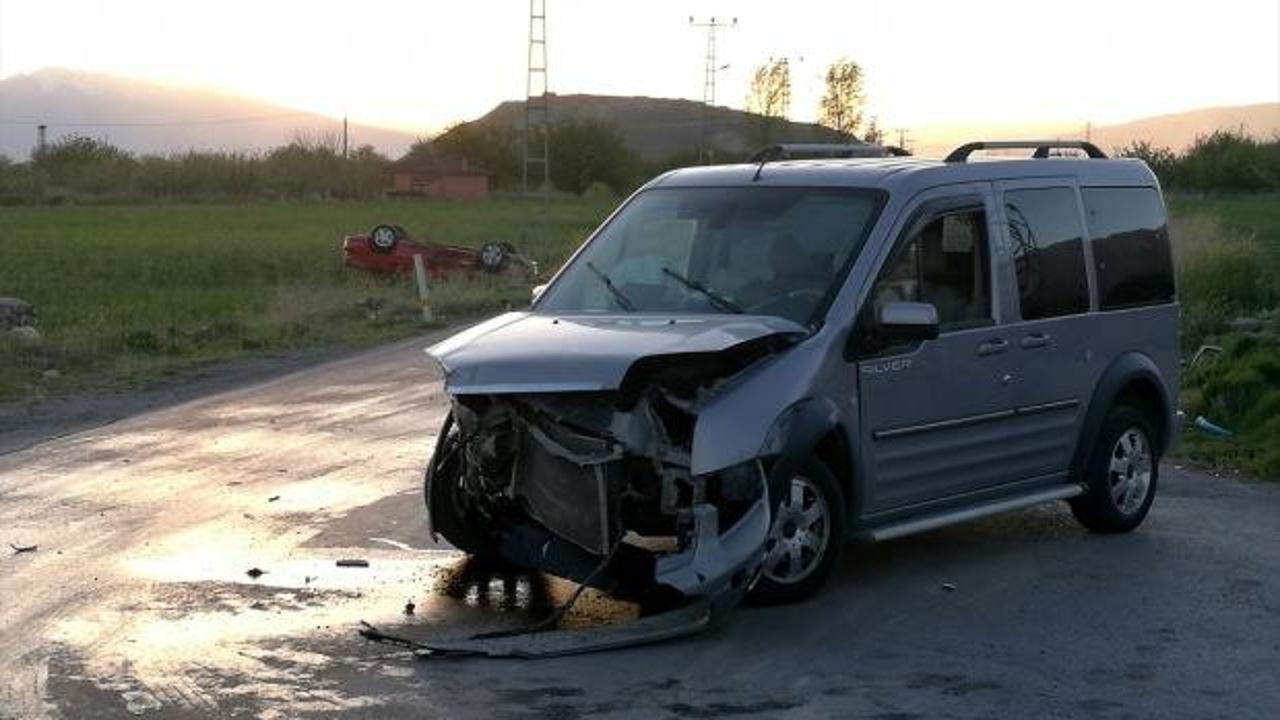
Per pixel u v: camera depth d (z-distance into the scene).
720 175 8.90
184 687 6.46
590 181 103.94
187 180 90.00
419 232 53.00
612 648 7.06
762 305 7.99
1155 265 10.06
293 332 21.95
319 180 96.06
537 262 37.94
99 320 22.81
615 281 8.45
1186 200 72.81
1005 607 7.97
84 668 6.70
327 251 40.78
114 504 10.12
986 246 8.77
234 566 8.52
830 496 7.77
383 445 12.60
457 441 8.29
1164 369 10.05
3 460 11.77
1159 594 8.29
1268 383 14.14
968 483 8.66
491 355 7.34
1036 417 9.04
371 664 6.79
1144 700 6.55
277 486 10.80
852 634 7.40
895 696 6.52
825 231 8.23
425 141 113.00
